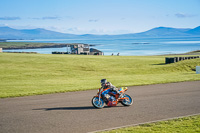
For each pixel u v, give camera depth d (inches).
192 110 421.1
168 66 1544.0
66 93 607.8
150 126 326.6
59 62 1765.5
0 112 414.0
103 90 451.5
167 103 477.1
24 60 1831.9
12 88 692.7
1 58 1911.9
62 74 1262.3
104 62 1828.2
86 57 2212.1
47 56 2180.1
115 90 449.1
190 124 332.8
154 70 1446.9
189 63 1593.3
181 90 628.1
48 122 353.4
